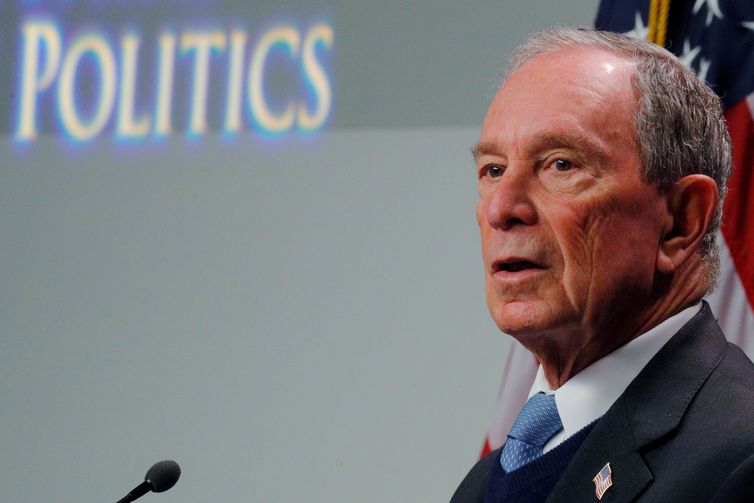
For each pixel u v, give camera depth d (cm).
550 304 283
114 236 895
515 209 284
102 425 875
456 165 818
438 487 792
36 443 884
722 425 267
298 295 845
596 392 288
